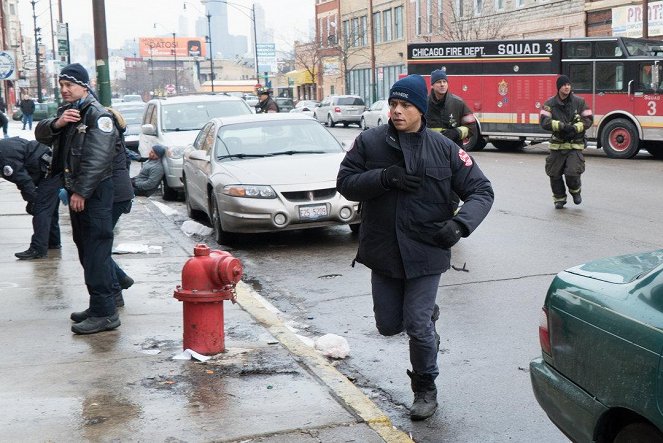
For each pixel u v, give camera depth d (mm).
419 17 52594
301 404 5133
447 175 4852
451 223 4699
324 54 69688
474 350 6457
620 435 3529
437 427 5055
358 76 63875
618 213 12656
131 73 179125
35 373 5699
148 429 4766
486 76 25156
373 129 5023
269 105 18938
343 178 4957
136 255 10016
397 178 4711
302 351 6145
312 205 10617
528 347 6480
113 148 6336
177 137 16031
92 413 5000
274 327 6816
